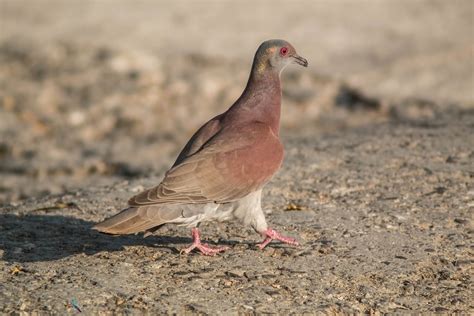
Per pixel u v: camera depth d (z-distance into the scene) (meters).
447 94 22.72
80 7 34.34
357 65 26.39
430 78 24.42
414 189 12.90
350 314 8.79
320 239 10.83
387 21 31.72
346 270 9.81
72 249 10.41
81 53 27.95
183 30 30.66
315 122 21.97
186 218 9.60
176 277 9.49
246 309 8.72
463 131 16.72
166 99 24.31
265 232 10.30
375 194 12.73
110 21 32.06
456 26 30.92
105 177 17.33
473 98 22.16
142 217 9.26
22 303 8.75
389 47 28.22
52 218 11.73
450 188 12.88
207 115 23.23
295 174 13.89
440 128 17.25
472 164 14.13
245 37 29.66
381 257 10.22
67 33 30.44
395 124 18.53
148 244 10.62
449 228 11.23
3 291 9.04
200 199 9.54
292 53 10.82
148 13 33.09
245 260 10.05
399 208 12.02
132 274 9.55
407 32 30.14
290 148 16.06
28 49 28.58
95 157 19.08
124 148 20.08
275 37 29.52
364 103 23.00
